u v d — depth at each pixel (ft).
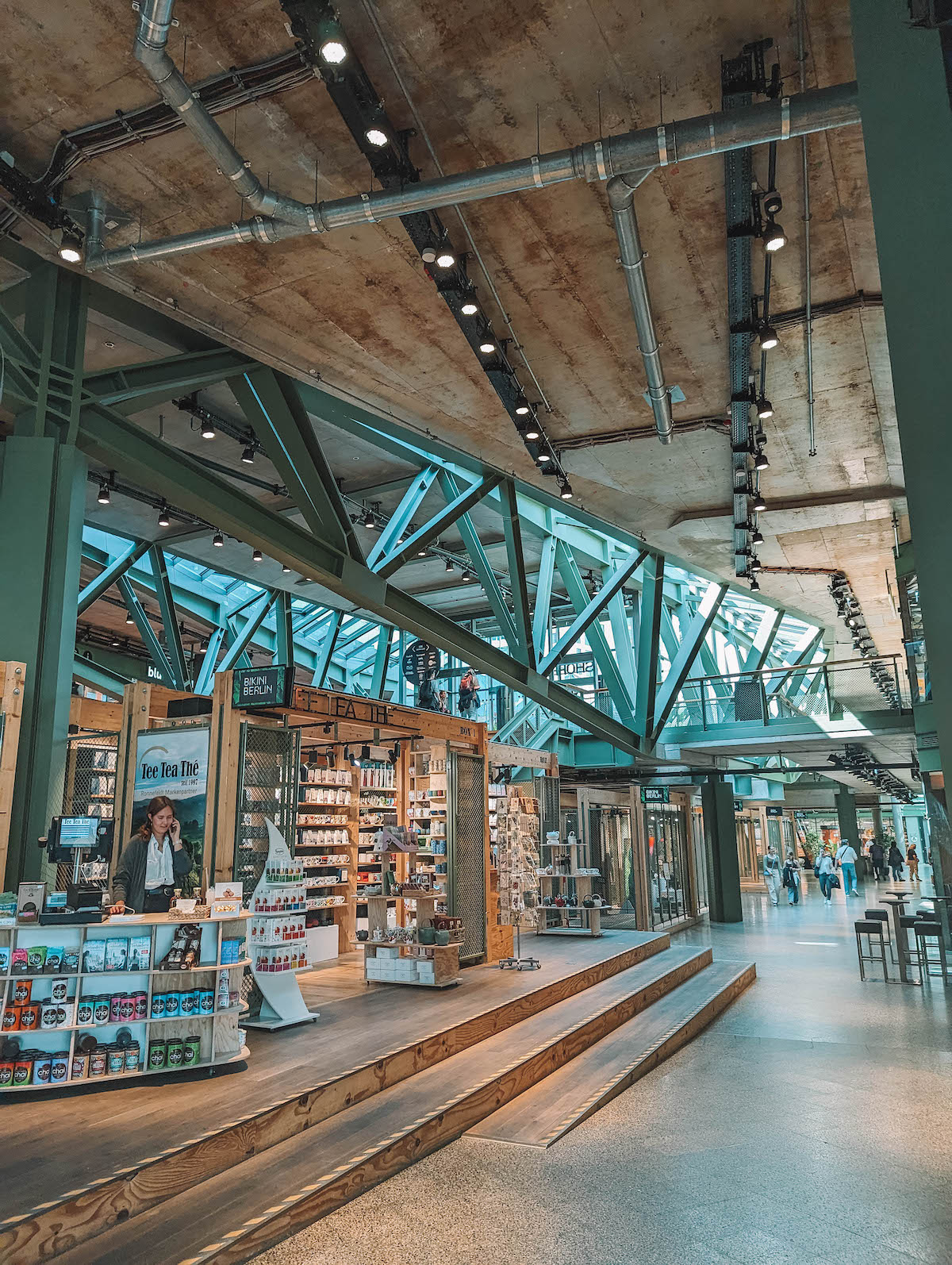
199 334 31.24
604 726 55.77
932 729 46.21
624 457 38.04
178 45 18.11
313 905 35.37
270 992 23.12
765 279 24.80
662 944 44.16
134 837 21.84
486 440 37.17
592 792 55.88
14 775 23.30
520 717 69.87
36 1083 16.85
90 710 35.88
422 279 25.63
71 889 18.08
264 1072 18.69
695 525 46.09
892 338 10.03
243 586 69.46
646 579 57.36
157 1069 17.89
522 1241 13.96
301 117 19.93
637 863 54.70
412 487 47.26
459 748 38.52
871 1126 19.52
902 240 10.06
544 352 29.68
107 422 27.63
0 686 23.18
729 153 19.61
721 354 29.84
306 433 34.09
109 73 19.01
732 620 79.25
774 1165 17.22
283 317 27.45
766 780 106.73
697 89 19.67
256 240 22.59
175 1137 14.73
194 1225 13.21
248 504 31.50
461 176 18.95
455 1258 13.41
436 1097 19.25
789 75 19.39
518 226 23.36
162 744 27.81
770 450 36.94
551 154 18.43
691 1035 28.89
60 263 24.97
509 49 18.37
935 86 9.93
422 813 41.22
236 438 42.96
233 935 19.56
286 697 25.18
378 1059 19.80
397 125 20.48
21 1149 14.12
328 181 22.24
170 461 29.12
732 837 66.69
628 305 27.09
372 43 18.19
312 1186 14.78
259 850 26.20
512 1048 23.45
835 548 49.80
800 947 50.34
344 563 35.94
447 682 83.51
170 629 56.90
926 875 114.52
